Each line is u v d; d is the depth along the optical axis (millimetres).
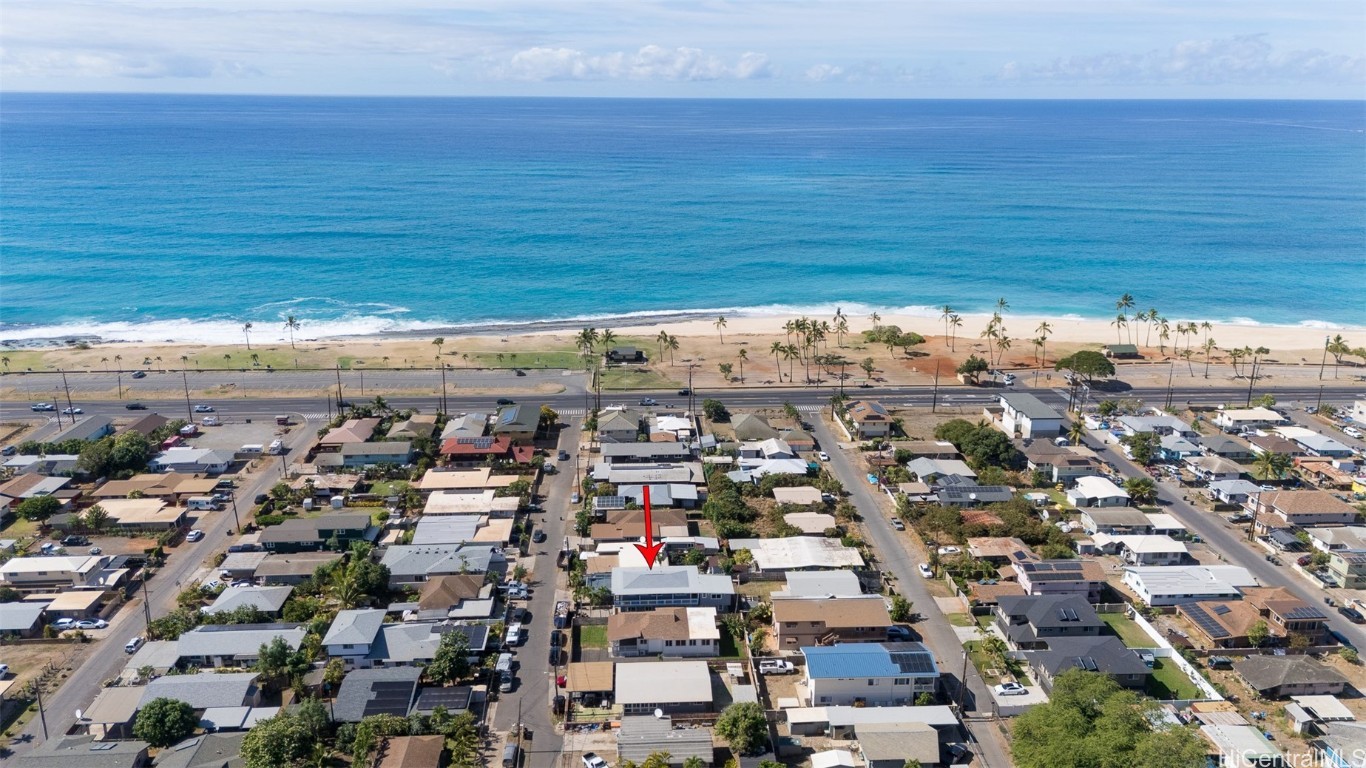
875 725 105812
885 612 126500
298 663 115688
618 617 127000
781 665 120750
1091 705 103625
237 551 149125
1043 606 127688
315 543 150000
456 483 173375
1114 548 152625
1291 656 119375
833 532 155250
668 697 110562
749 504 168750
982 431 190875
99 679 117188
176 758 98688
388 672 115125
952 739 107062
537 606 134875
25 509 158125
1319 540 151875
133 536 155250
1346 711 109188
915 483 175375
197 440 196875
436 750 100188
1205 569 142500
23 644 124750
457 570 140500
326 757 101250
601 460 188000
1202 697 114438
